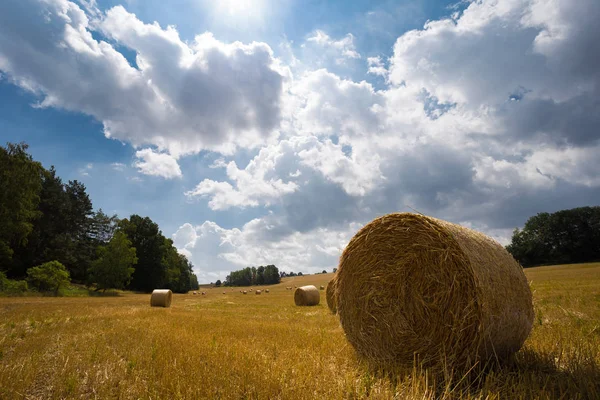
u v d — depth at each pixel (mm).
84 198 69938
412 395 4094
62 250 55844
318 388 4469
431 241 5789
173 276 87688
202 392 4441
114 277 55000
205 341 7652
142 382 4949
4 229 37688
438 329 5531
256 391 4367
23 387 4973
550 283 22156
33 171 40062
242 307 21438
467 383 4867
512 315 5496
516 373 4953
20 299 28328
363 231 6828
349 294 6883
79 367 5898
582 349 5336
